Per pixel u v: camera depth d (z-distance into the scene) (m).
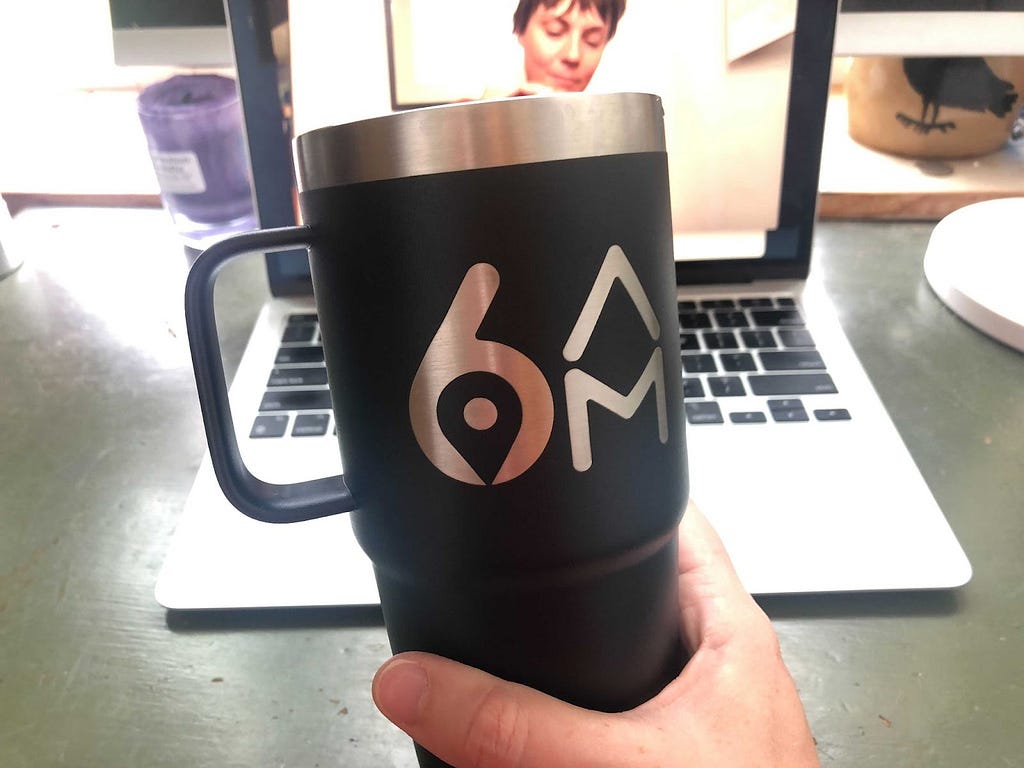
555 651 0.20
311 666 0.31
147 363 0.54
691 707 0.25
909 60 0.74
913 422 0.45
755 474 0.39
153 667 0.31
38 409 0.48
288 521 0.19
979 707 0.29
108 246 0.72
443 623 0.20
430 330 0.16
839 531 0.35
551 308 0.16
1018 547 0.36
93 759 0.28
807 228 0.58
